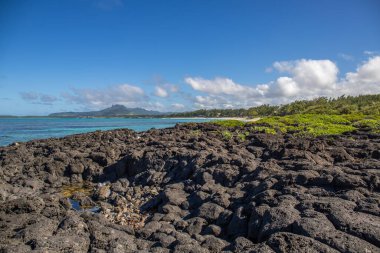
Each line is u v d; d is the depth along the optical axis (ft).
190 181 61.05
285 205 37.63
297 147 70.49
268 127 135.44
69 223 36.60
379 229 29.32
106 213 56.44
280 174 47.80
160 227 42.27
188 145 88.28
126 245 34.37
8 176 78.95
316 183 44.04
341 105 340.59
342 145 79.41
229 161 63.82
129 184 74.49
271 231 33.37
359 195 38.73
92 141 117.29
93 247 33.81
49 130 271.28
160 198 57.00
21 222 38.42
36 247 31.48
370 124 133.59
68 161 84.48
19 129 285.84
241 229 38.60
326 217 33.24
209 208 44.62
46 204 43.75
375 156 66.33
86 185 79.36
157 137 117.29
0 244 32.14
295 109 397.19
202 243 34.83
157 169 75.87
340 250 27.50
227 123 161.58
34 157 94.43
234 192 49.44
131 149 94.68
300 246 28.30
